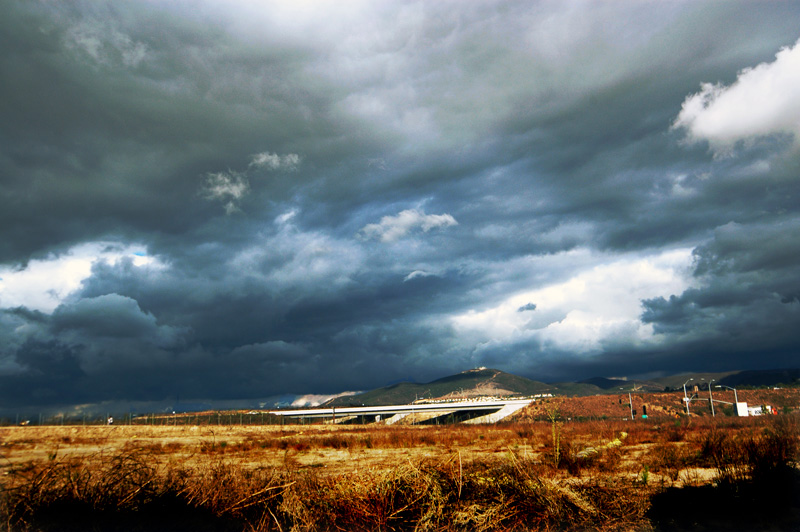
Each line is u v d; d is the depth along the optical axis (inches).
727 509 444.1
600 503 426.9
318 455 1195.3
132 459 470.0
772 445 514.0
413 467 443.8
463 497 424.2
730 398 5930.1
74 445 1252.5
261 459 1027.9
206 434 2229.3
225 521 406.9
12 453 834.2
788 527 400.2
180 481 447.2
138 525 393.1
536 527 402.0
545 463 705.6
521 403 6712.6
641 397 6491.1
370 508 413.1
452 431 2393.0
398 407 6875.0
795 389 5821.9
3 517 392.5
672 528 402.3
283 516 414.3
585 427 2090.3
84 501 413.1
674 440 1323.8
